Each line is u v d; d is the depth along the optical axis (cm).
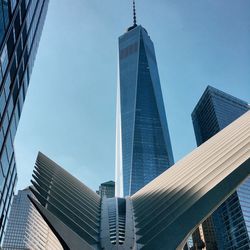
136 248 3144
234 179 3106
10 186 3894
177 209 3291
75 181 5319
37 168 4494
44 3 3944
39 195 3691
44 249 5778
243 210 12419
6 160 3155
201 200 3120
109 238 3700
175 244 2950
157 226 3253
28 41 3278
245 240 11850
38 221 6325
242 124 3897
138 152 18688
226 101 18425
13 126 3092
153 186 4644
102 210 5028
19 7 2733
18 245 17450
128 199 5444
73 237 3083
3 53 2389
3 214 3750
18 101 3141
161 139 19688
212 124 17412
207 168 3547
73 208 4069
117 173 19200
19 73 3031
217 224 14438
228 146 3631
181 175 3928
